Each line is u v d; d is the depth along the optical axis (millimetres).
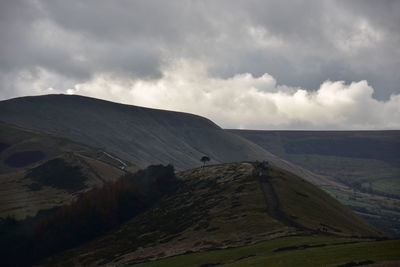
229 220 107562
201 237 98562
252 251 73875
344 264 50844
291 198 128125
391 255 53000
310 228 92438
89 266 110250
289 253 63906
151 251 101062
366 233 117062
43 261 142125
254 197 128125
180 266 75250
